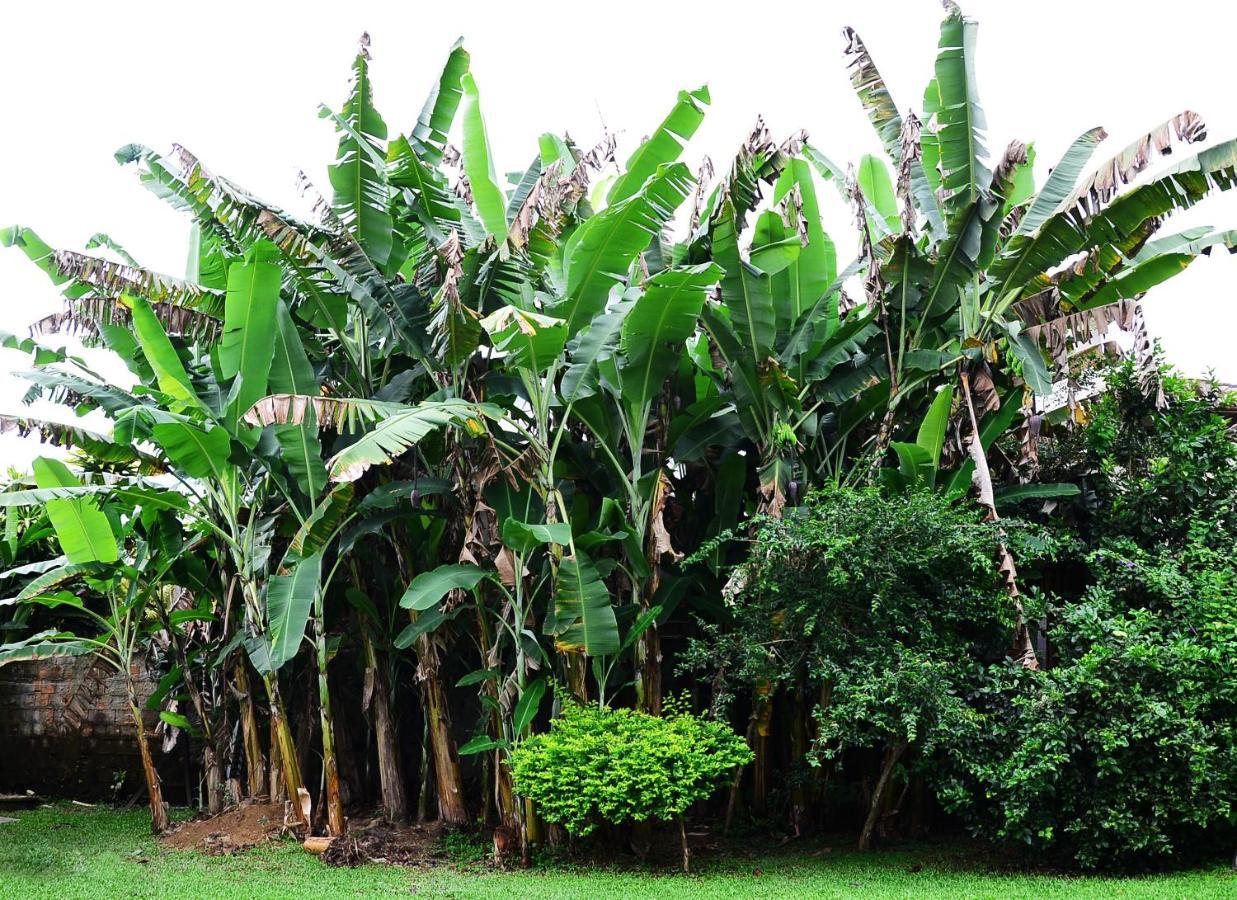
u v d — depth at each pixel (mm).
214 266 10578
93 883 8383
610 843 9242
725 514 10227
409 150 9742
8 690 14938
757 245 10039
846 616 8742
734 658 9148
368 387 10328
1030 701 7941
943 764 8438
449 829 10148
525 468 9266
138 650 12430
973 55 9477
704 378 10938
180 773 13367
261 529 10109
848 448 10477
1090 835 7836
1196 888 6996
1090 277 9555
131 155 9500
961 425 9562
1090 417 10641
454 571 9070
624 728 8625
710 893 7594
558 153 11039
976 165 9438
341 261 9500
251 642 9961
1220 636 7727
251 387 9430
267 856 9469
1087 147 9641
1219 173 8398
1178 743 7445
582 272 9062
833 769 9648
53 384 9773
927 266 9484
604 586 8914
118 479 10883
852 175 10422
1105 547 9312
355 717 12000
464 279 9461
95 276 9945
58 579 10445
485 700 9336
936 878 7926
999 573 8680
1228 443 9656
